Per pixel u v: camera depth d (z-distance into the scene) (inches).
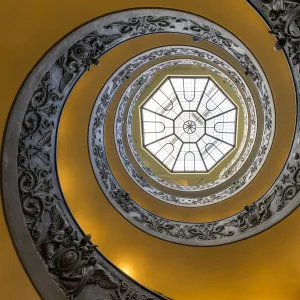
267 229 366.9
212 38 318.3
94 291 309.3
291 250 340.8
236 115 603.2
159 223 431.2
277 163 366.6
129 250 403.5
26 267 260.5
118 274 331.9
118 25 290.2
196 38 329.4
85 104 391.2
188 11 278.5
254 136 434.6
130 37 318.3
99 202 412.8
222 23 278.4
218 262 384.2
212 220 442.3
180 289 376.2
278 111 342.0
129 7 271.4
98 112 414.0
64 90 295.3
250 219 389.7
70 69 289.7
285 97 321.4
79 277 300.2
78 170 399.9
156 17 290.0
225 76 450.0
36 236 277.0
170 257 399.5
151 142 627.5
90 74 370.0
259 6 233.3
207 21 281.9
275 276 348.2
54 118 295.7
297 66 253.8
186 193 499.8
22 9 225.3
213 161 617.9
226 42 312.5
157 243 410.0
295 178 328.2
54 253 290.0
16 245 255.6
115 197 431.8
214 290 368.2
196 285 375.6
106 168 436.5
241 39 287.9
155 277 386.6
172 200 477.4
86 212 399.2
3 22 221.1
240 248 381.1
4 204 249.3
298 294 331.6
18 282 251.1
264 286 351.6
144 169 516.1
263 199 382.3
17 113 251.3
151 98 608.4
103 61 376.5
